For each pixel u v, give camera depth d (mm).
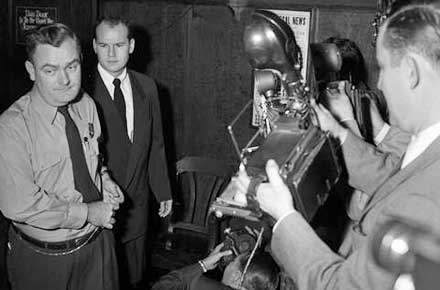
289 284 1737
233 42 3625
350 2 3291
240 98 3680
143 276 3305
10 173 1914
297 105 1229
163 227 3840
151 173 3010
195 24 3693
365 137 1928
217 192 3344
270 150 1149
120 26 2711
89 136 2162
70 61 1936
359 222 1150
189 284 2008
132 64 3875
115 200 2191
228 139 3766
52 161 1996
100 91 2744
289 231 1052
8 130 1913
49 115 1994
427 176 929
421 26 916
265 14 1197
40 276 2053
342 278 959
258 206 1097
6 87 4258
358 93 1981
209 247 3010
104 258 2188
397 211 894
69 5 3955
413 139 1061
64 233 2035
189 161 3309
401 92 969
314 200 1115
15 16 4129
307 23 3416
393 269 638
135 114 2811
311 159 1121
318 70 1939
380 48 988
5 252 3072
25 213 1936
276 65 1226
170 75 3818
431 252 612
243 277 1672
